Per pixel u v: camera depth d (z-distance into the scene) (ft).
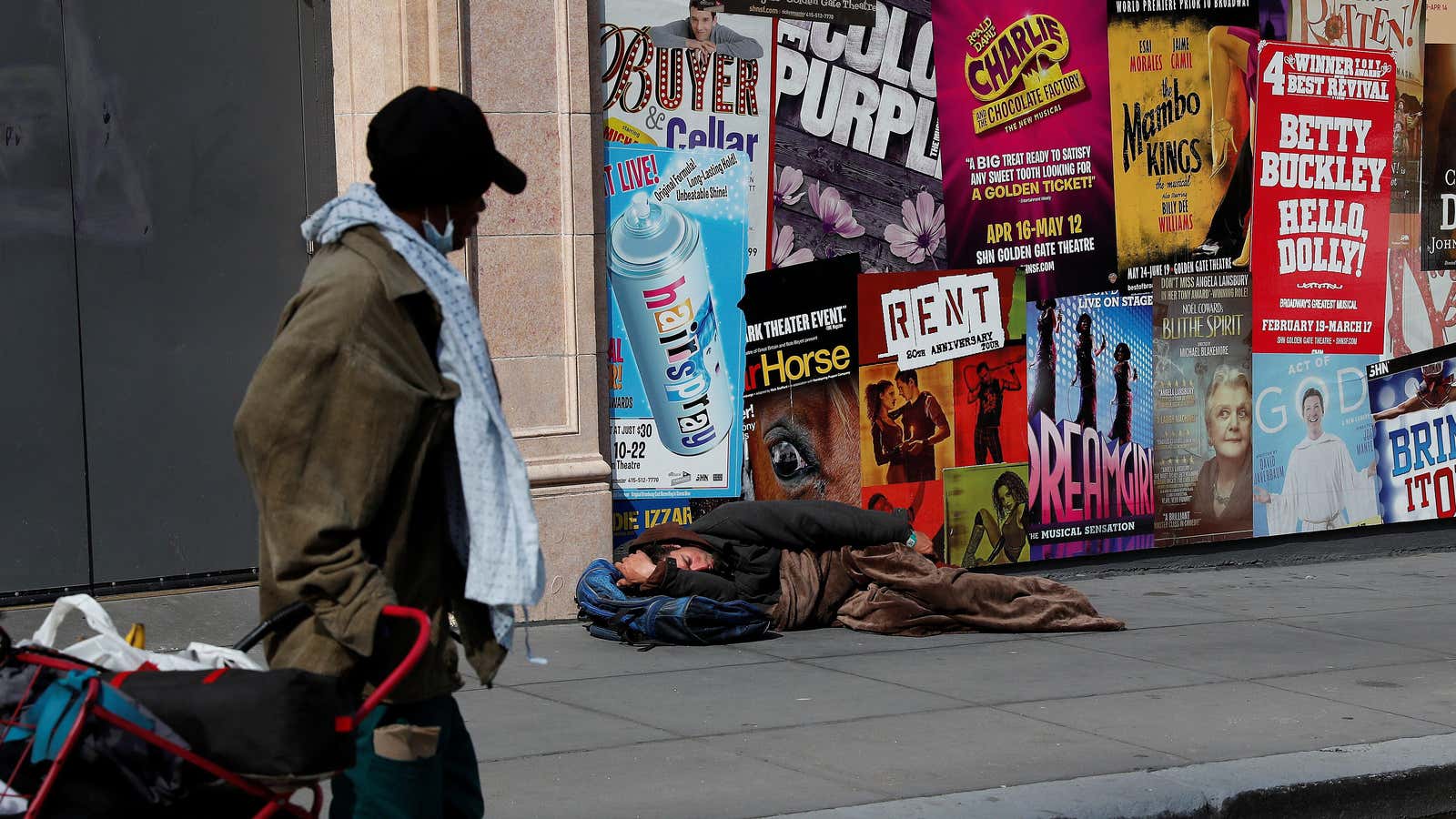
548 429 25.58
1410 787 17.48
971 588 25.02
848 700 20.36
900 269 28.48
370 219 9.20
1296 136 31.99
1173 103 30.73
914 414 28.66
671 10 26.40
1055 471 29.99
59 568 24.13
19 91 23.47
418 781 9.38
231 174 24.99
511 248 25.22
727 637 24.04
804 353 27.73
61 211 23.85
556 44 25.30
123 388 24.47
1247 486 31.94
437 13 24.38
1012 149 29.32
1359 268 32.76
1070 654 23.40
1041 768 17.12
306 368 8.71
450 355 9.18
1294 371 32.30
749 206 27.22
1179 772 16.87
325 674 8.68
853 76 27.84
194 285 24.86
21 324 23.67
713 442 27.14
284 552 8.67
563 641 24.31
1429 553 34.12
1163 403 31.01
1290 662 22.93
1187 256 31.04
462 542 9.39
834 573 25.62
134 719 8.34
